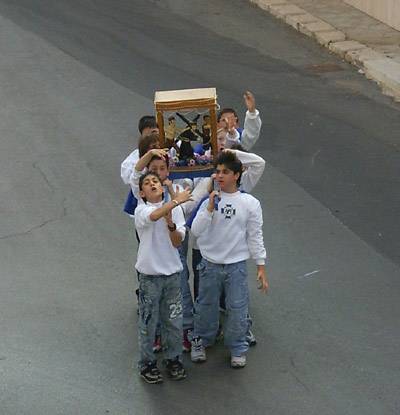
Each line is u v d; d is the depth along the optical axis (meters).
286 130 25.22
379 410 14.52
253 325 16.75
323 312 17.09
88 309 17.27
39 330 16.64
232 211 15.10
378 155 23.75
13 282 18.12
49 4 35.00
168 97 15.54
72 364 15.73
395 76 28.45
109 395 14.97
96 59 30.02
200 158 15.70
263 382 15.27
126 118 25.69
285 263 18.67
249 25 34.19
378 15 34.12
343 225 20.17
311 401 14.77
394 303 17.34
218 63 30.36
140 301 15.04
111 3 35.72
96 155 23.48
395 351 15.98
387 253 19.08
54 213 20.72
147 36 32.50
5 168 22.84
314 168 22.92
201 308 15.60
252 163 16.08
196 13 35.25
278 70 30.00
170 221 14.49
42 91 27.44
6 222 20.34
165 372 15.55
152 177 14.79
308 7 35.62
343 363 15.69
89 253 19.12
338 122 25.91
